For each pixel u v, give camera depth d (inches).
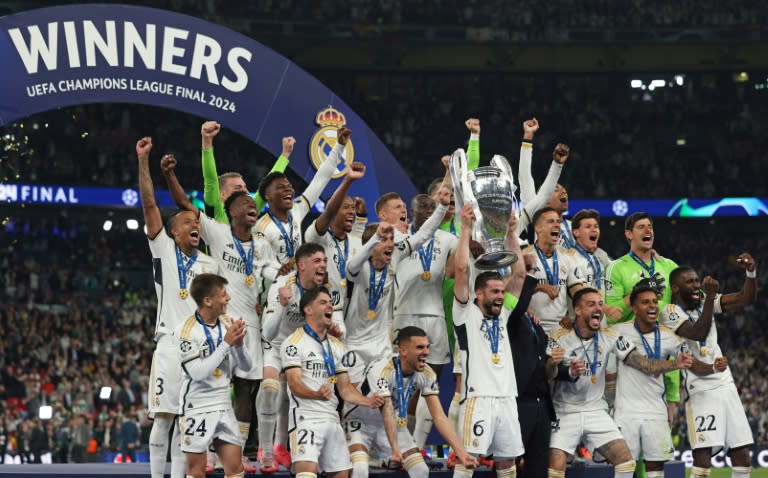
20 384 868.0
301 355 293.6
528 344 321.7
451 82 1322.6
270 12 1221.7
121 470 359.6
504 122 1299.2
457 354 343.6
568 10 1264.8
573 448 324.5
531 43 1213.7
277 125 414.9
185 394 287.6
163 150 1213.7
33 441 757.3
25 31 380.8
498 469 312.5
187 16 402.9
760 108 1312.7
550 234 342.6
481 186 302.5
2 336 958.4
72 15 387.2
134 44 393.4
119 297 1110.4
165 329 304.7
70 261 1135.0
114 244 1172.5
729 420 349.1
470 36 1206.9
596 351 326.6
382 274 316.8
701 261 1261.1
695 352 348.5
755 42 1207.6
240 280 315.3
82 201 1059.3
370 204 433.4
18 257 1115.9
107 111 1205.7
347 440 308.7
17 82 378.6
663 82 1312.7
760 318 1175.0
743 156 1284.4
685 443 846.5
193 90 401.4
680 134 1312.7
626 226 362.0
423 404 339.3
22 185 1020.5
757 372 1084.5
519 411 318.0
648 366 327.6
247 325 314.8
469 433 304.0
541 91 1326.3
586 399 326.3
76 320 1015.6
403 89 1320.1
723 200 1200.2
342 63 1226.6
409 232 352.8
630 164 1282.0
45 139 1144.2
